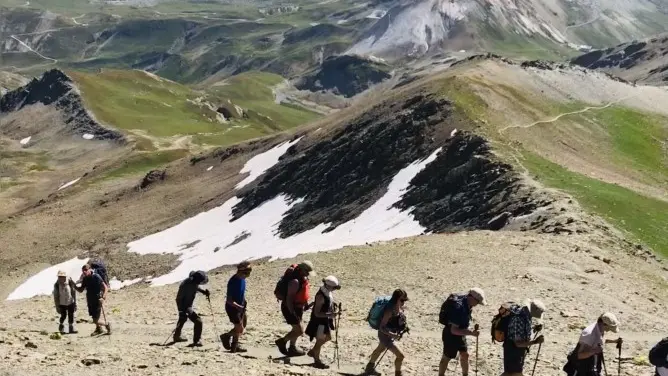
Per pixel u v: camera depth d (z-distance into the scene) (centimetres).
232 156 12419
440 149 7631
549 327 2705
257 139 12656
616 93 10981
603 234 4516
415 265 3784
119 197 12250
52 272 9075
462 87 9319
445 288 3319
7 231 11250
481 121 8169
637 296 3316
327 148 9681
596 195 5447
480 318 2814
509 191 5741
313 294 3406
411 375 2012
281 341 2191
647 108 10762
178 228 9762
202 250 8588
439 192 6819
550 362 2208
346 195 8238
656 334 2709
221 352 2200
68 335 2580
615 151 8919
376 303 1994
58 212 12044
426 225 6353
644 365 2214
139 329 2748
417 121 8625
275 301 3403
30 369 1703
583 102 10544
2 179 17488
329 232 7431
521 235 4403
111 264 8788
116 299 3953
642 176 8162
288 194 9219
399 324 1988
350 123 9906
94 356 1969
